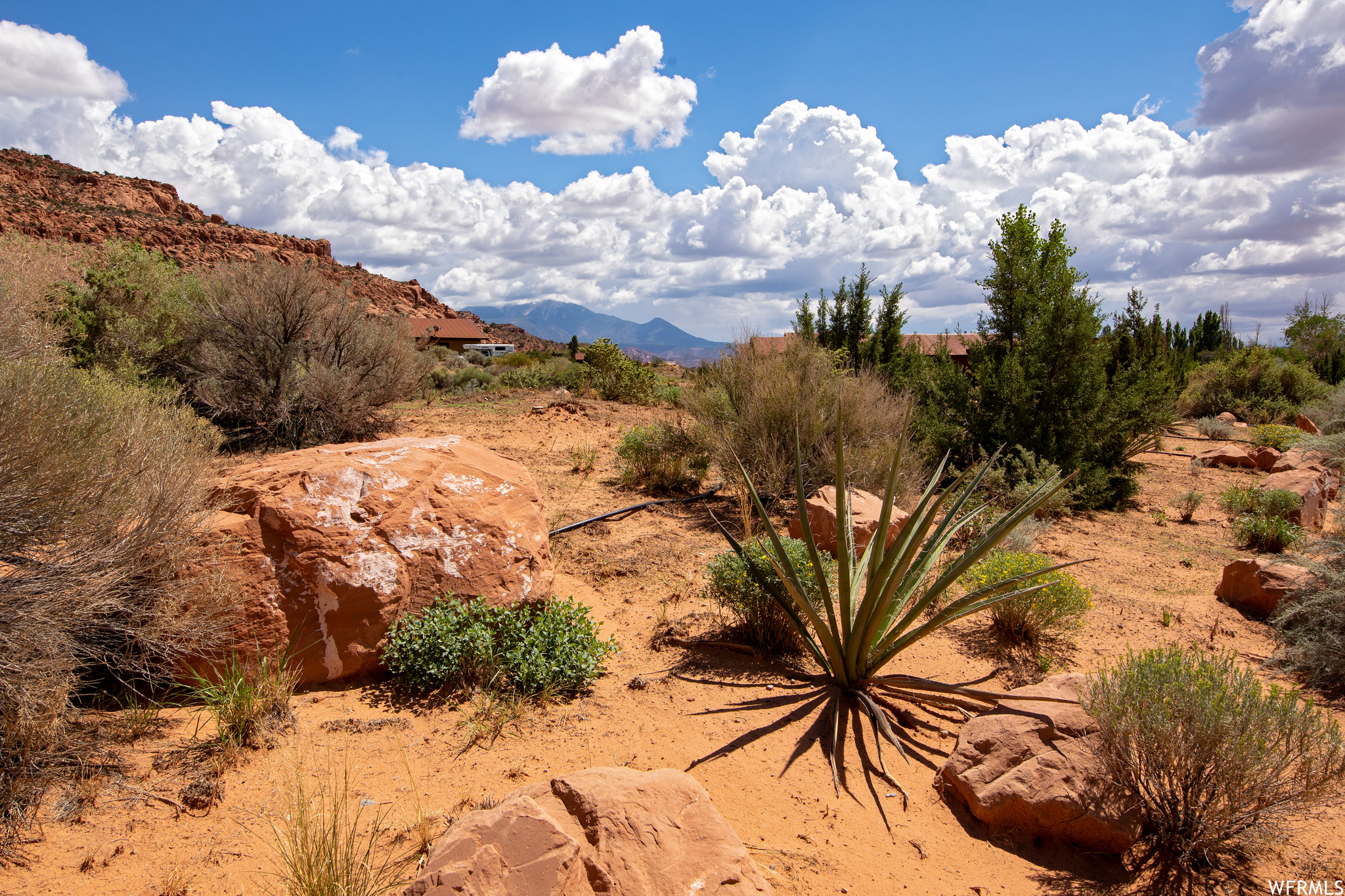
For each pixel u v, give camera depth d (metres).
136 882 2.38
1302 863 2.93
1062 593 4.84
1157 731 2.96
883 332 16.28
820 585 4.11
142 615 3.31
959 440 10.65
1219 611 5.73
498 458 5.60
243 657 3.67
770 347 9.89
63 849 2.48
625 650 4.74
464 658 3.93
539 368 23.86
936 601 5.64
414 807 2.92
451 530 4.47
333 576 3.93
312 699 3.73
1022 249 12.49
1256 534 7.76
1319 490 9.00
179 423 4.34
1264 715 2.99
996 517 7.61
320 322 10.67
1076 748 3.22
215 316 9.76
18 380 3.01
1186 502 9.43
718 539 7.17
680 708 3.97
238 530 3.90
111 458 3.33
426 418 13.36
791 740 3.68
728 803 3.14
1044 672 4.52
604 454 11.27
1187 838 2.98
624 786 2.49
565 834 2.19
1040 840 3.05
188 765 3.03
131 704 3.40
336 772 3.13
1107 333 11.10
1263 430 15.83
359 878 2.43
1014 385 10.12
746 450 8.52
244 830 2.69
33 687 2.79
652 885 2.17
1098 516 9.22
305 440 10.03
